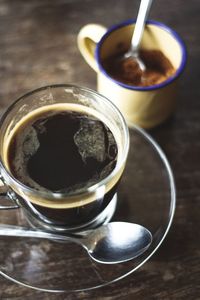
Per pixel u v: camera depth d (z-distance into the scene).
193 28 0.52
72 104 0.40
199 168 0.44
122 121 0.37
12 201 0.41
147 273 0.39
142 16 0.42
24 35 0.50
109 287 0.38
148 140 0.45
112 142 0.38
